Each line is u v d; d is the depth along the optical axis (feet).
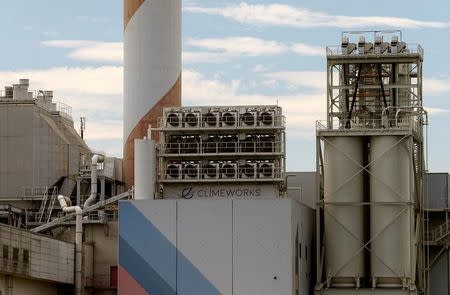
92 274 379.76
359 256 336.90
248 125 351.25
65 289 364.58
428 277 357.82
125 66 403.75
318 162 341.00
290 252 313.53
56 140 417.90
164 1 401.49
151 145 351.46
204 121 352.49
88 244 377.71
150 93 399.44
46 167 416.87
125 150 404.57
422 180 351.46
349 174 338.54
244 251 314.96
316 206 343.46
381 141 337.11
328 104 357.82
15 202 414.41
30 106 419.13
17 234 319.47
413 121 356.79
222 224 316.19
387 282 335.06
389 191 335.88
